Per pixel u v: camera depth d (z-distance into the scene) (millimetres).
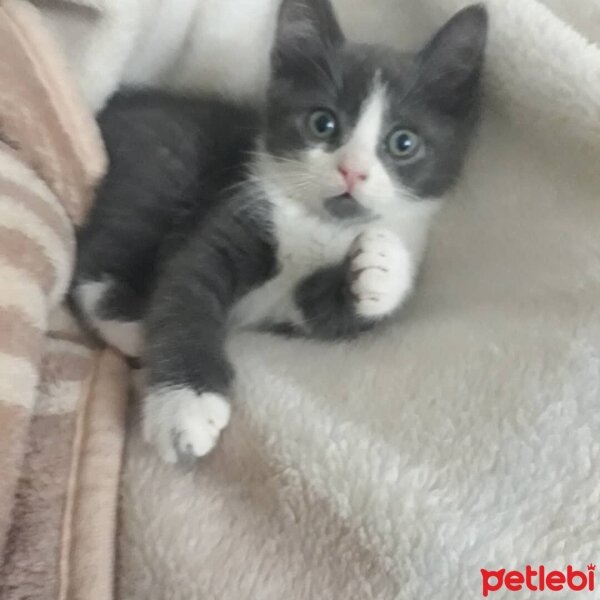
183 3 270
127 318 247
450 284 246
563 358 192
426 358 211
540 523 175
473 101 251
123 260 260
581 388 188
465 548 172
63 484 200
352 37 282
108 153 265
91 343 248
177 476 206
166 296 242
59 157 236
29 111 227
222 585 188
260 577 187
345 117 251
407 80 251
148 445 212
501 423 187
